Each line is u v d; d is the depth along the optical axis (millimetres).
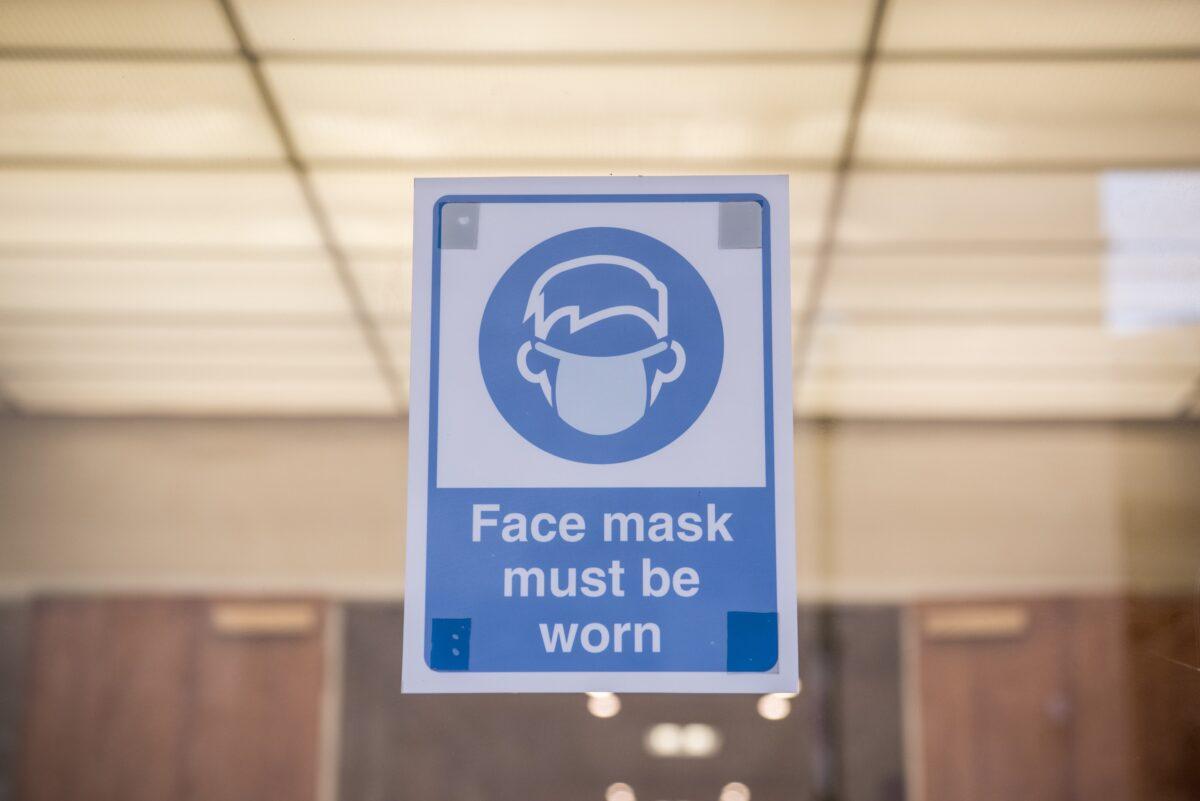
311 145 2832
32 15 2746
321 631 2457
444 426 2127
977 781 2365
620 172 2797
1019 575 2529
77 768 2359
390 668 2432
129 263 2871
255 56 2811
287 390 2672
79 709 2398
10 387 2732
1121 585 2525
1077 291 2824
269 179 2857
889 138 2863
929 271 2830
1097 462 2656
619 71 2820
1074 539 2590
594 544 2072
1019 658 2471
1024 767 2373
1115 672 2438
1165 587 2531
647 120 2824
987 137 2881
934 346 2764
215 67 2834
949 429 2652
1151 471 2652
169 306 2838
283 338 2746
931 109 2869
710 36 2789
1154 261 2863
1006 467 2639
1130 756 2371
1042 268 2830
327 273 2797
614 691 2027
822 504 2582
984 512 2574
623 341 2164
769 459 2105
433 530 2084
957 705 2414
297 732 2381
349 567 2508
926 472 2617
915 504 2578
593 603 2053
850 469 2625
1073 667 2455
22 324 2814
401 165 2834
